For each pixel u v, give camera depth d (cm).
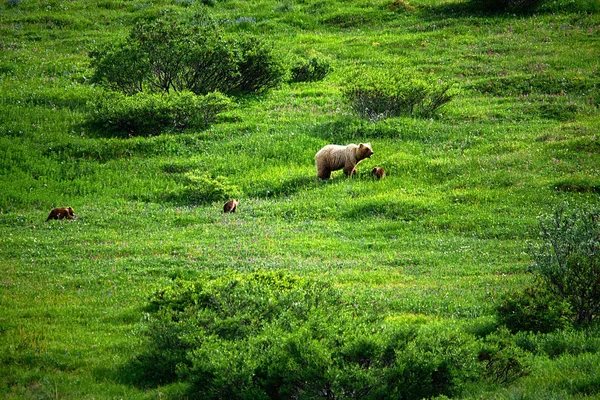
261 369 3725
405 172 9506
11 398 3750
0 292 5647
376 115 11656
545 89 12662
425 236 7475
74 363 4325
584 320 4784
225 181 9581
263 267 6238
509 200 8244
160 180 9838
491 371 3838
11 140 10612
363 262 6631
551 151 9575
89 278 6025
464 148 10269
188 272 6125
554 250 5019
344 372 3494
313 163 10275
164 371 4178
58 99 12456
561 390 3469
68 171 9956
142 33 12638
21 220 8238
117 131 11400
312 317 4119
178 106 11356
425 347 3775
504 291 5462
